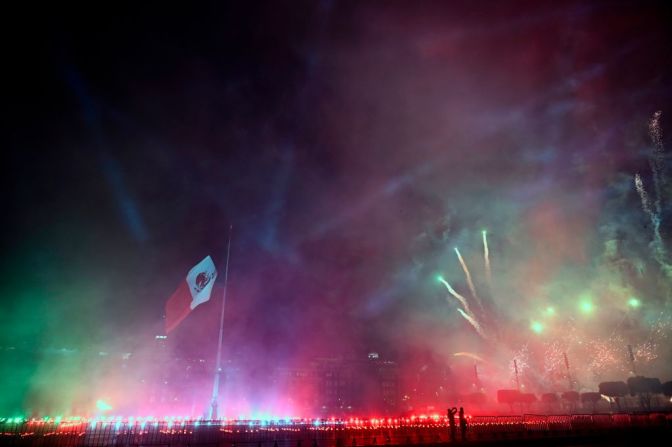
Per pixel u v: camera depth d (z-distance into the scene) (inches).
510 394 1866.4
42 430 924.0
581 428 1112.8
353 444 872.3
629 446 924.6
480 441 914.7
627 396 1727.4
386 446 848.3
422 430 1051.3
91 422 948.6
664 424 1111.0
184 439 929.5
